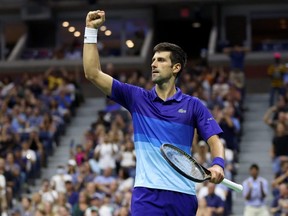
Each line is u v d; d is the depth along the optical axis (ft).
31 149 137.49
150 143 39.65
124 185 115.24
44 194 113.60
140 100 40.37
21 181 129.08
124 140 130.41
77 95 163.53
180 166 36.94
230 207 113.80
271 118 153.58
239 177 128.98
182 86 147.33
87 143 131.54
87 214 106.01
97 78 40.50
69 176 121.60
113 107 150.20
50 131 145.38
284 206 104.68
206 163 115.55
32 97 155.22
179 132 39.83
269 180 129.39
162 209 39.04
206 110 40.40
